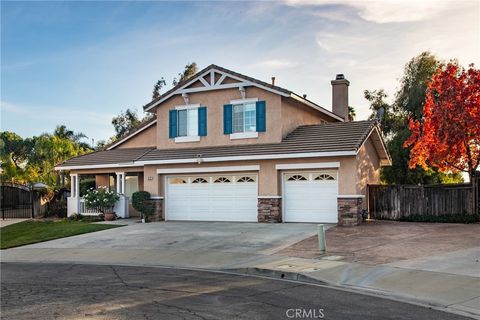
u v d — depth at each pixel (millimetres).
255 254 14156
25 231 22766
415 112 32781
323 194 20312
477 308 8102
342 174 19594
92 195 25234
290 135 22141
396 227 18312
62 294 9734
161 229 20219
